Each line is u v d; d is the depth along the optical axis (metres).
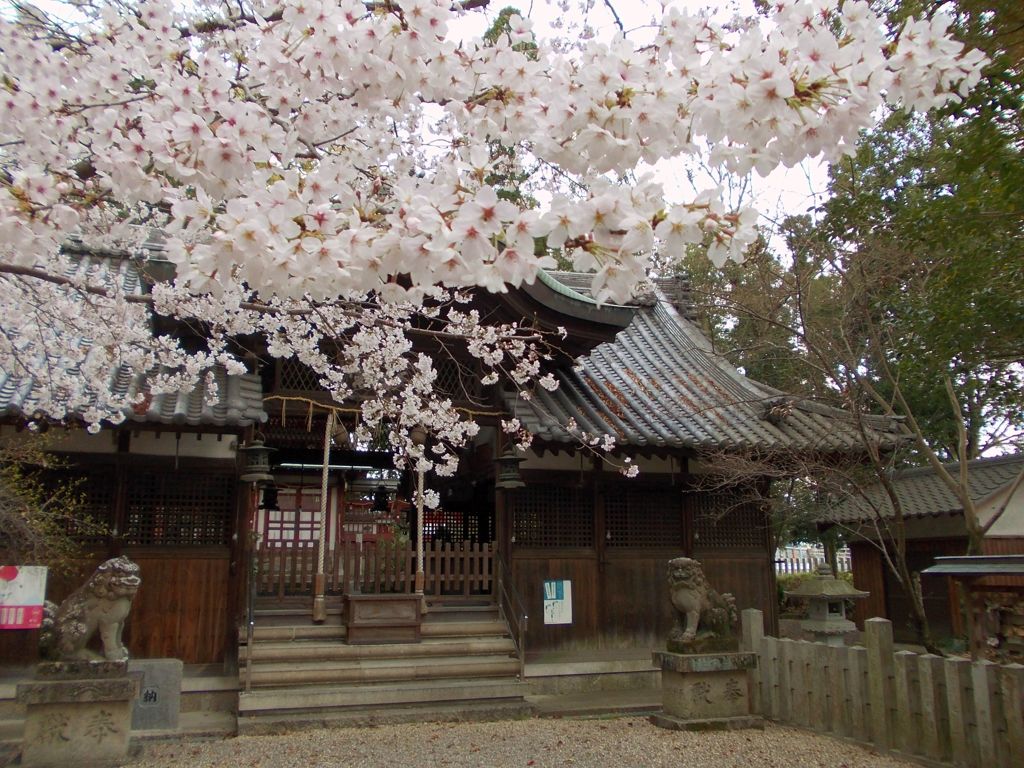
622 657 11.01
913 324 9.32
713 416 12.27
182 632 9.21
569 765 6.86
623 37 2.79
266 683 8.78
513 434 10.81
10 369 6.99
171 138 3.12
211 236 2.89
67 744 6.67
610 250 2.51
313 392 10.60
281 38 3.67
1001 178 6.81
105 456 9.22
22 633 8.60
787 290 14.16
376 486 16.36
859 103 2.64
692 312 16.05
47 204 3.40
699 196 2.56
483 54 3.47
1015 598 6.45
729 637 8.43
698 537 11.90
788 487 14.13
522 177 7.09
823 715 7.94
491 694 9.23
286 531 14.80
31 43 3.88
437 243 2.52
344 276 2.66
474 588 11.14
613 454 11.55
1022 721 5.95
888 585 16.20
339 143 5.39
